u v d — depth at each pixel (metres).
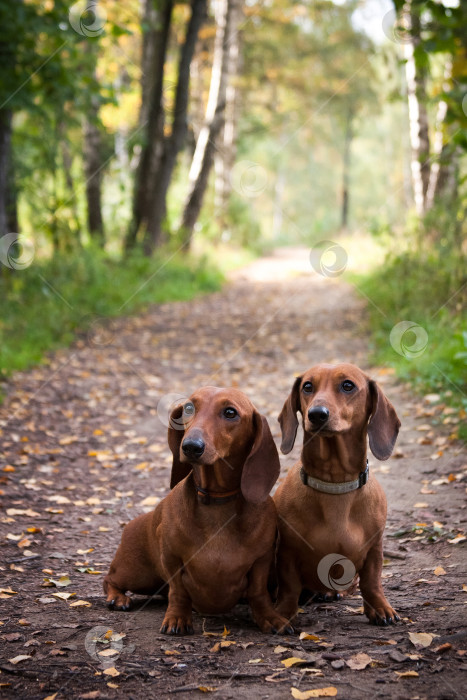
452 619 3.53
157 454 7.29
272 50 31.56
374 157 59.09
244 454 3.55
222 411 3.47
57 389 9.51
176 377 10.31
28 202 16.72
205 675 3.05
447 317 9.52
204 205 30.75
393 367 9.42
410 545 4.75
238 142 33.47
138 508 5.85
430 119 18.33
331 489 3.49
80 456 7.20
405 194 29.27
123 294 15.68
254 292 19.33
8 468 6.59
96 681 3.04
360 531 3.56
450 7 7.37
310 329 13.12
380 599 3.61
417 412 7.66
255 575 3.58
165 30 18.56
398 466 6.30
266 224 56.09
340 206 59.94
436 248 11.18
